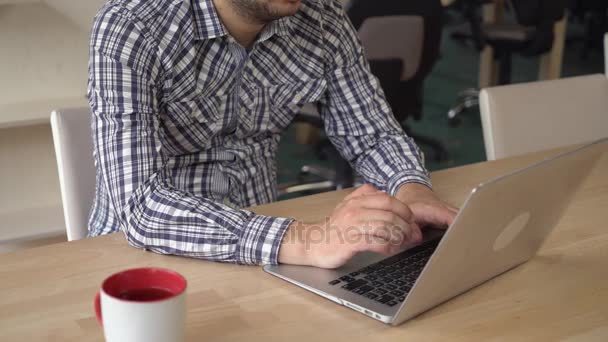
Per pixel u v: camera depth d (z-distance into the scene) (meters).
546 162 0.96
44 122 2.46
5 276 1.11
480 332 0.96
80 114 1.55
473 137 4.35
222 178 1.53
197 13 1.39
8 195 2.69
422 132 4.43
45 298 1.04
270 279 1.11
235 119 1.51
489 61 4.85
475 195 0.86
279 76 1.54
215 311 1.01
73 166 1.53
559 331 0.97
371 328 0.97
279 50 1.52
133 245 1.23
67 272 1.13
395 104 3.20
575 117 1.98
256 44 1.47
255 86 1.51
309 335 0.95
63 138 1.52
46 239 2.58
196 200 1.23
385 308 0.99
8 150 2.65
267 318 0.99
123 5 1.33
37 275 1.12
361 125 1.63
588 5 5.76
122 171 1.27
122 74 1.29
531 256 1.18
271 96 1.54
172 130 1.45
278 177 3.78
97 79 1.31
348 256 1.10
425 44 3.15
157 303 0.79
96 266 1.15
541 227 1.12
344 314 1.00
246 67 1.49
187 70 1.39
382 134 1.62
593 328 0.98
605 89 2.04
